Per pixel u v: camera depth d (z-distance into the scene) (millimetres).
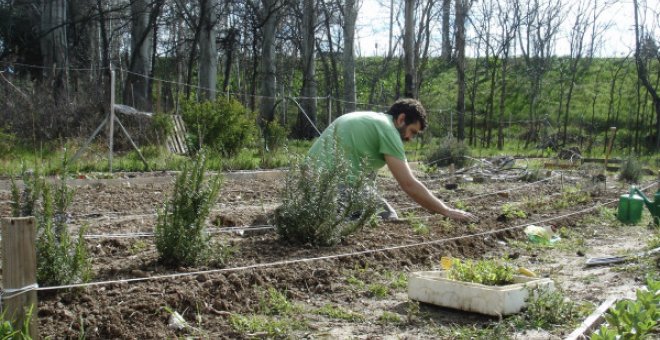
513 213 8523
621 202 8859
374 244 6203
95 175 12273
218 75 43469
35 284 3373
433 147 20062
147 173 12992
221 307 4324
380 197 6363
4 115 16156
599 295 4891
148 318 3988
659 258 5848
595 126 33156
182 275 4457
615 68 37781
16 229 3309
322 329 4062
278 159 16109
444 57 42406
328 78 36625
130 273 4762
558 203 10086
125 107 18141
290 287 4867
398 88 36750
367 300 4758
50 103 17000
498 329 3840
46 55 25109
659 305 3309
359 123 6301
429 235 6887
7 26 29562
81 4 30094
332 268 5324
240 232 6633
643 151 29078
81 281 4336
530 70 35625
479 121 35375
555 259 6445
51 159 13859
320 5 36094
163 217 5035
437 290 4473
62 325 3779
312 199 5910
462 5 31344
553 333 3973
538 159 22391
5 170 12086
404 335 3975
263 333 3918
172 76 39281
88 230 6684
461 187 13141
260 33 33156
